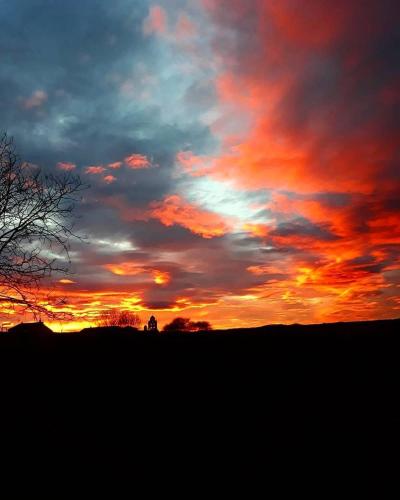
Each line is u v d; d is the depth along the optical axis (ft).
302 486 22.94
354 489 22.31
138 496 23.02
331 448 25.84
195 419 29.55
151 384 32.42
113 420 30.37
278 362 31.68
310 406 29.07
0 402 32.07
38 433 29.19
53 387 33.32
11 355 35.50
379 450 25.17
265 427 28.14
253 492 22.76
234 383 31.22
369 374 30.04
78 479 24.75
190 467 25.54
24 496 23.24
